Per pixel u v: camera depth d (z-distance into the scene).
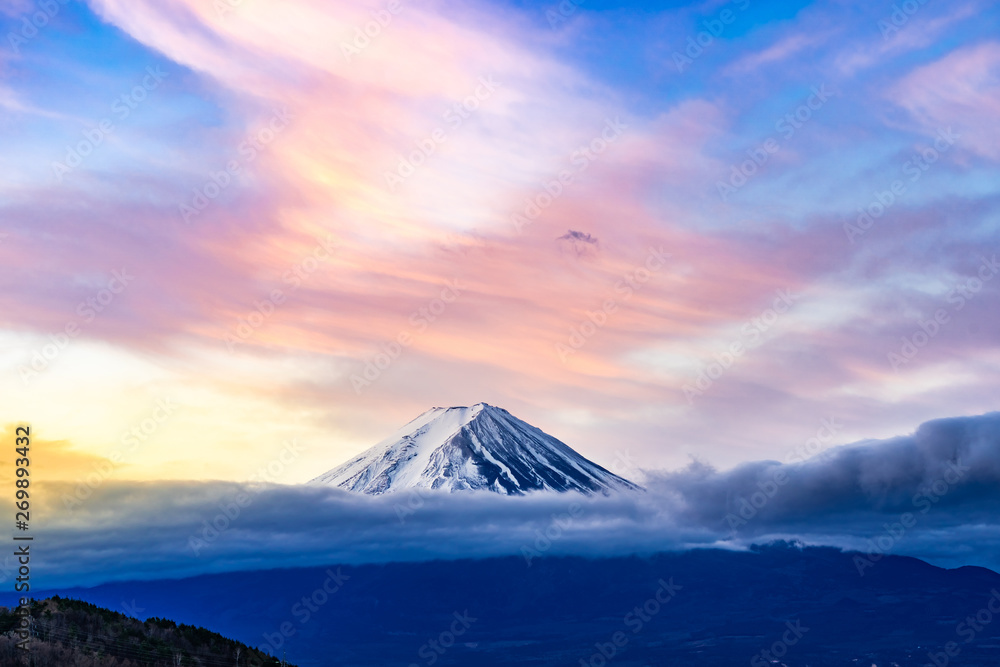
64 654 89.81
